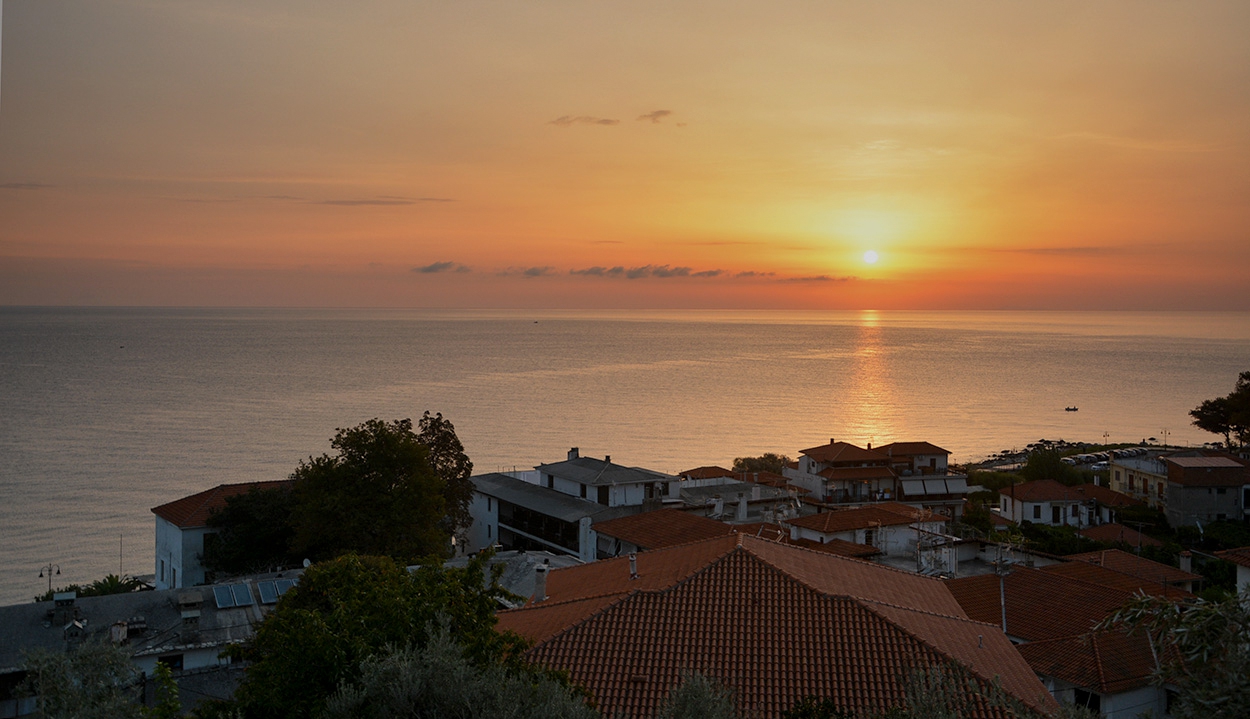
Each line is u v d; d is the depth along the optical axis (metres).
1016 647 32.50
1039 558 53.03
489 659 21.64
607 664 26.67
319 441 185.50
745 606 29.14
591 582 35.53
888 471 101.88
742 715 24.12
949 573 47.06
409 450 58.66
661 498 76.19
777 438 199.25
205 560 61.28
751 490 84.38
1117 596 39.28
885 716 22.05
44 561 101.44
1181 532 84.88
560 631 28.47
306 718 19.80
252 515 60.91
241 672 40.41
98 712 15.63
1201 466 90.31
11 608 43.41
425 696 17.45
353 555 27.22
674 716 19.50
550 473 80.94
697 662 26.62
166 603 45.47
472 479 86.38
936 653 26.78
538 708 17.59
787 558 33.78
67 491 138.25
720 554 32.78
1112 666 32.53
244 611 45.31
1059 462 119.31
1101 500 98.12
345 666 20.27
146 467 158.12
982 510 98.56
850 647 27.09
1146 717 16.31
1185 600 15.34
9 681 37.97
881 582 34.53
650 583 31.86
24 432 195.62
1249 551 42.31
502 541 79.75
